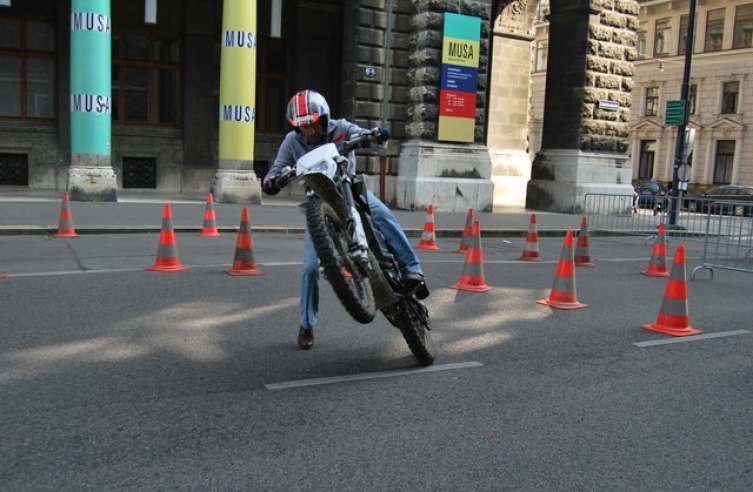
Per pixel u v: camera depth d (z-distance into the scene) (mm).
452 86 19328
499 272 9828
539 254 12141
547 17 22812
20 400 4062
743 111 39969
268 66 21984
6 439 3494
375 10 19266
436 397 4387
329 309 6832
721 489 3236
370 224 4707
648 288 9016
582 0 21484
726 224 11219
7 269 8305
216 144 21344
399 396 4379
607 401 4438
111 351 5145
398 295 4574
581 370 5125
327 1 22078
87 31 15992
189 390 4340
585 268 10875
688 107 19406
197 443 3529
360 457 3438
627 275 10211
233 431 3705
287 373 4770
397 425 3885
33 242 10703
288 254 10445
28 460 3258
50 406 3977
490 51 26250
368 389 4492
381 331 6059
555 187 22344
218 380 4559
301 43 21969
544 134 23219
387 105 19141
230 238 12273
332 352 5344
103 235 11914
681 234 16922
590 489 3191
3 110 19422
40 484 3025
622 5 22047
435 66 19297
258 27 21641
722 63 40719
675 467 3461
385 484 3156
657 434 3895
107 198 16578
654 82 44188
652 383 4859
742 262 12516
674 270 6547
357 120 19484
